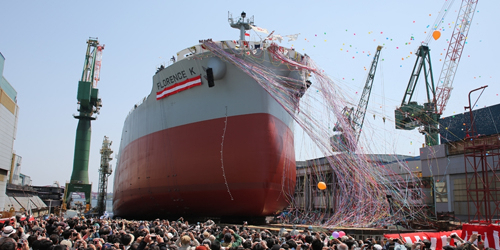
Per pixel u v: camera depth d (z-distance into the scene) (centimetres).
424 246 1066
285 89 2794
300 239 1188
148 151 3306
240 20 3775
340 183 3653
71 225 1541
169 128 3067
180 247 945
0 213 3238
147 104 3506
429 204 3538
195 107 2886
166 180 3009
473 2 5475
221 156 2677
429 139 4694
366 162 2847
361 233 2200
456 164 3222
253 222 2905
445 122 3475
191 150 2833
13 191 5744
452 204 3216
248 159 2627
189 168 2819
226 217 2919
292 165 3170
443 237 1437
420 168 3906
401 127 4544
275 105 2839
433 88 5850
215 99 2788
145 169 3306
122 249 993
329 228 2275
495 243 1502
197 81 2870
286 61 2688
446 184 3303
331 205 4569
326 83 2638
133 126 3859
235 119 2703
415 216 3127
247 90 2717
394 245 1122
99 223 2023
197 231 1499
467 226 1597
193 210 2938
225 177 2655
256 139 2652
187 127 2906
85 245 895
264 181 2631
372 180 2969
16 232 1062
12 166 7200
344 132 2639
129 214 4072
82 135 6956
